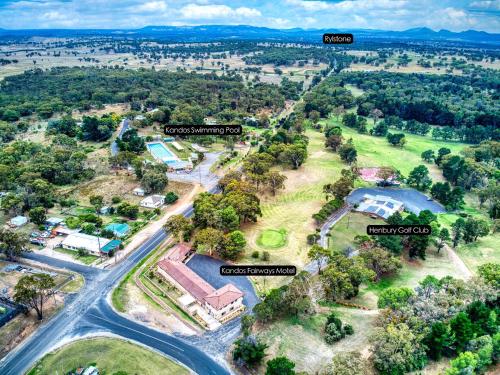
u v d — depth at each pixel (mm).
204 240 146000
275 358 96312
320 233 168875
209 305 118750
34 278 116188
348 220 181375
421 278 141500
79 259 146875
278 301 115625
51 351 104125
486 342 102062
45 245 155375
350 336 112125
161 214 183750
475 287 119125
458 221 161625
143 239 161375
